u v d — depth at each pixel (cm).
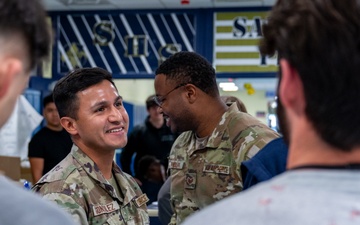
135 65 591
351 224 57
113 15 594
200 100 202
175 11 584
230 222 62
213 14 577
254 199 63
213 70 206
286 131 73
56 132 432
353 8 65
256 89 1142
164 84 205
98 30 595
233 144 194
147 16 589
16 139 514
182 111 203
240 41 573
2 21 69
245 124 196
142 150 511
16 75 72
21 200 68
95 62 596
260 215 61
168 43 586
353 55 63
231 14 573
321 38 64
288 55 67
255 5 566
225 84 870
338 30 64
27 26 71
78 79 181
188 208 205
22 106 520
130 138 514
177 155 216
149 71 590
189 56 204
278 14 71
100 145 179
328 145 64
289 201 61
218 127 200
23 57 72
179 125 207
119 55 593
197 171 204
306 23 66
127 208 183
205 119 203
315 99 65
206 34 578
